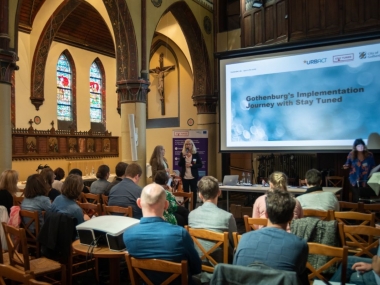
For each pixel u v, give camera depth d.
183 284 2.19
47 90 13.84
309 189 4.13
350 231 2.97
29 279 1.85
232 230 3.20
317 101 7.08
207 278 2.99
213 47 13.17
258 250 2.17
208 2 13.02
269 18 9.08
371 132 6.61
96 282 4.32
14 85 12.59
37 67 13.20
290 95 7.35
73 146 14.10
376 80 6.53
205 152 10.53
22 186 10.23
